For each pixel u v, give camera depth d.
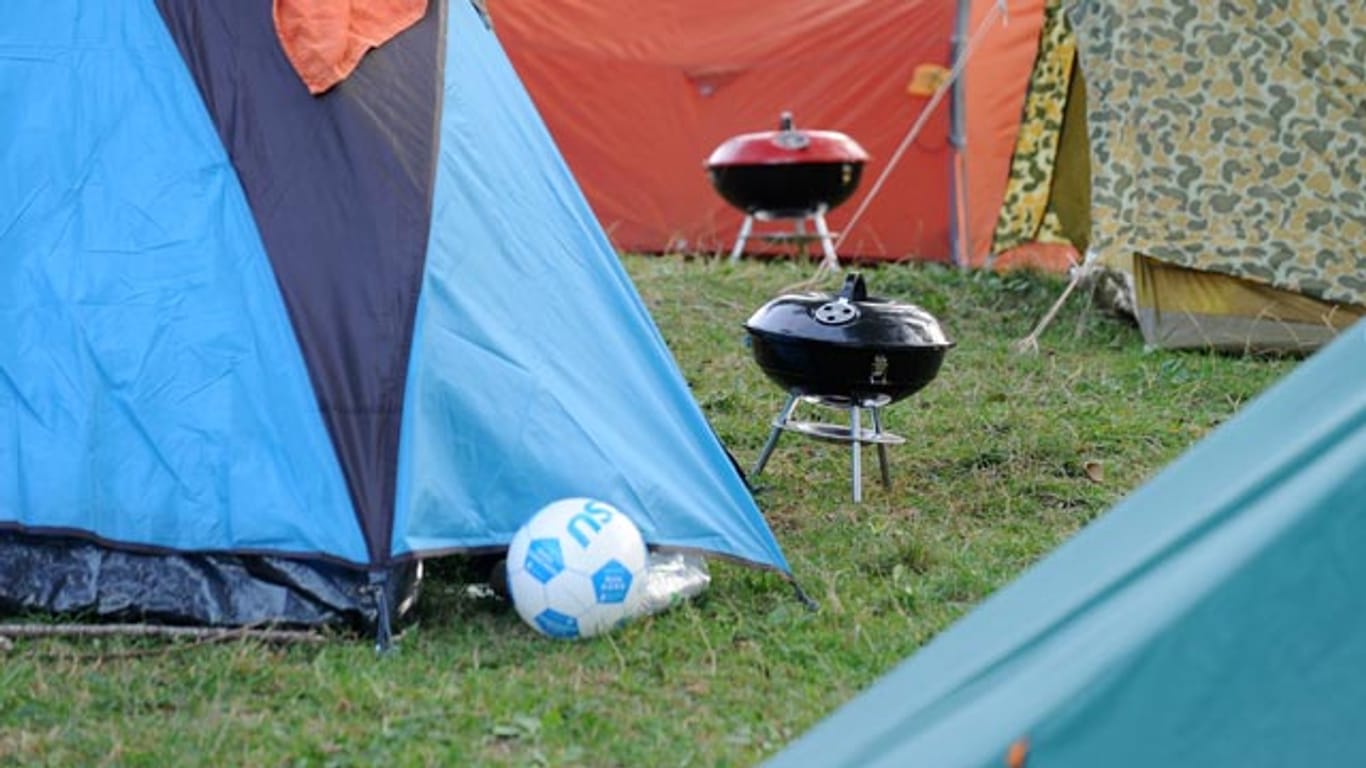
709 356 9.63
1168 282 9.99
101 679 4.93
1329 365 3.09
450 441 5.50
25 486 5.43
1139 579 2.86
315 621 5.33
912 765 2.74
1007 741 2.66
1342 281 9.74
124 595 5.39
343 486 5.36
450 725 4.71
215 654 5.12
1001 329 10.59
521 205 5.96
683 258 13.05
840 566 6.27
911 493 7.34
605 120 13.76
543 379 5.70
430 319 5.50
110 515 5.42
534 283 5.86
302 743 4.55
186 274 5.54
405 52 5.85
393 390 5.41
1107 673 2.64
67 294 5.54
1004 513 7.10
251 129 5.63
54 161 5.64
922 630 5.60
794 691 5.06
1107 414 8.53
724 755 4.58
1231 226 9.85
